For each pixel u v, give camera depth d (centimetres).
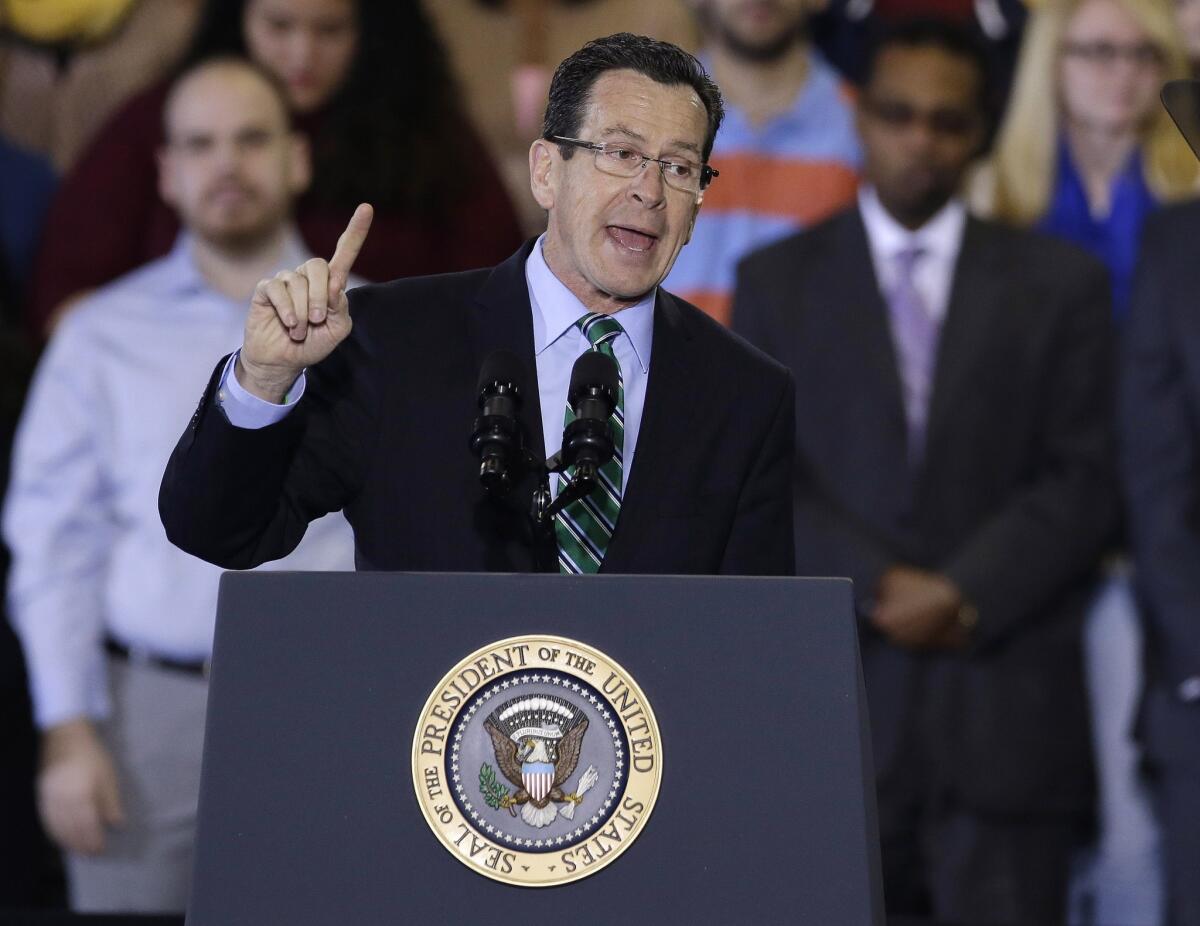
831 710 562
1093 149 1568
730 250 1571
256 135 1497
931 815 1377
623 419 725
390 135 1577
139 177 1580
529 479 699
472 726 561
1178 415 1348
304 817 556
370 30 1588
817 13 1588
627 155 719
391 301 750
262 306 667
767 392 759
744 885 550
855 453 1405
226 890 551
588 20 1631
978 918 1370
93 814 1396
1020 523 1404
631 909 549
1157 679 1337
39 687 1402
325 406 733
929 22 1509
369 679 566
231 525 702
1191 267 1361
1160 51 1562
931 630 1373
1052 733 1399
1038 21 1574
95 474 1444
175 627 1404
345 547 1392
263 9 1573
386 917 549
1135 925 1468
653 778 557
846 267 1456
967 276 1458
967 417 1419
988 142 1560
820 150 1581
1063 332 1455
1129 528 1362
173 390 1446
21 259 1591
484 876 550
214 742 562
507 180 1631
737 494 745
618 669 564
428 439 718
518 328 734
